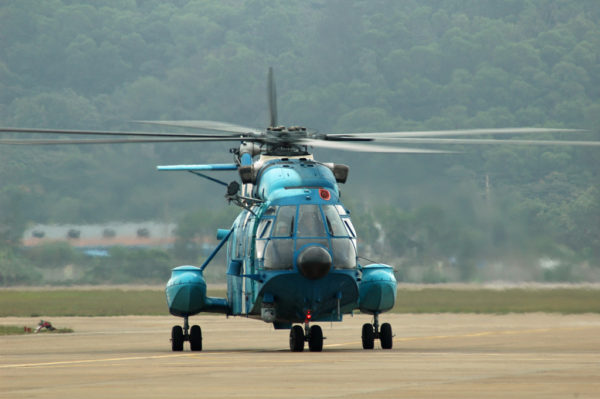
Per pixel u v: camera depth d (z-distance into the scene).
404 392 27.12
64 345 64.25
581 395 26.19
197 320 116.56
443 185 168.25
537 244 148.38
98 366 38.97
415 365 37.00
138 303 150.88
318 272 47.81
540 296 136.75
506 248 148.75
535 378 31.12
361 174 177.50
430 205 161.12
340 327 91.06
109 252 193.62
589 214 154.38
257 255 50.50
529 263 146.50
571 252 149.38
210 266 183.38
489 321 100.56
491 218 154.25
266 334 80.88
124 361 42.50
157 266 190.75
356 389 28.03
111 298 164.00
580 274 145.50
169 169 59.00
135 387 29.33
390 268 54.31
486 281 148.38
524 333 74.12
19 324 102.94
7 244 198.38
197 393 27.45
